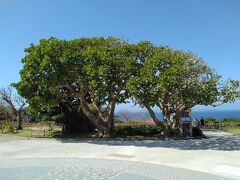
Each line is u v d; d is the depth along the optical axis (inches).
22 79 1027.3
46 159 669.3
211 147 817.5
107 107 1137.4
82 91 1105.4
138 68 951.0
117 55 975.6
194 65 978.7
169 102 1090.7
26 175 522.9
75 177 503.5
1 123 1560.0
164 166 582.9
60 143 930.7
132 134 1197.7
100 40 1055.0
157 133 1203.9
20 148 829.2
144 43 1006.4
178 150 765.3
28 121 1926.7
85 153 738.2
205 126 1656.0
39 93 1053.8
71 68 1009.5
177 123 1151.0
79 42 1041.5
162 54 937.5
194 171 539.2
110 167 576.1
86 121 1352.1
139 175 511.8
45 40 1032.8
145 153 726.5
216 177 495.2
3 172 546.6
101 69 928.9
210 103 983.0
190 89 941.8
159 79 863.7
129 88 896.9
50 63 976.3
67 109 1342.3
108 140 1013.8
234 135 1189.1
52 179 493.4
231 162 608.1
